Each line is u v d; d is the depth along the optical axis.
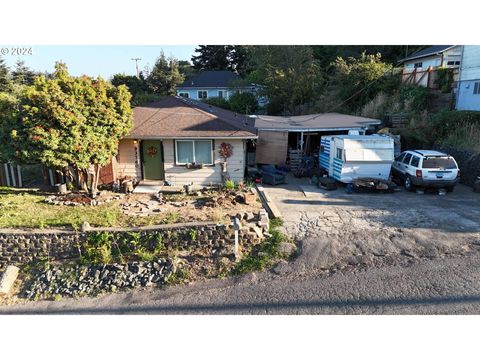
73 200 14.05
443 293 8.54
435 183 15.95
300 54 34.66
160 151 17.42
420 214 13.34
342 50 43.47
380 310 8.07
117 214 12.53
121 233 11.07
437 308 8.02
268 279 9.67
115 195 15.12
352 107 32.31
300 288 9.12
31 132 12.38
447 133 21.02
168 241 11.09
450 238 11.17
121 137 15.91
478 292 8.52
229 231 11.06
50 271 10.70
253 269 10.20
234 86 42.47
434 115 23.14
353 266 9.89
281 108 35.22
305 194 16.38
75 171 15.20
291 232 11.79
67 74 14.63
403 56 42.34
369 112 28.48
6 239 11.11
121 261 10.76
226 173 17.31
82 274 10.48
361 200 15.34
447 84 25.06
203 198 14.67
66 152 13.05
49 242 11.12
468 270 9.44
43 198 14.57
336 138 17.53
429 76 26.36
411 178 16.55
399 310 8.03
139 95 38.53
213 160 17.25
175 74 50.91
